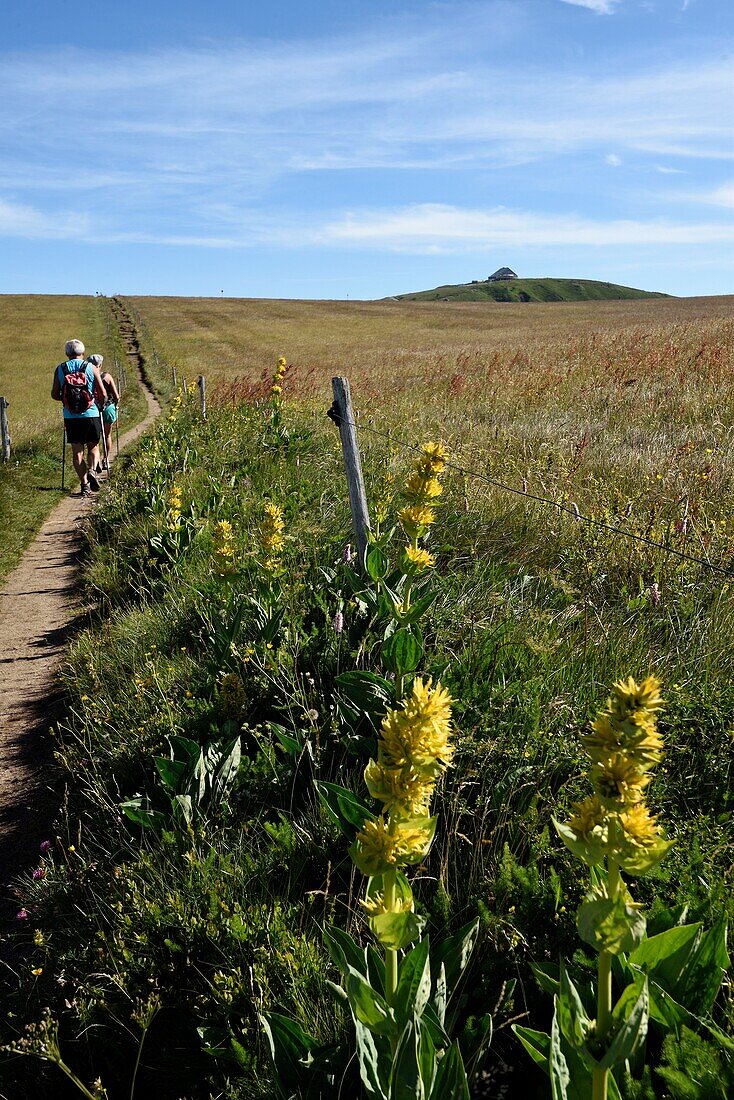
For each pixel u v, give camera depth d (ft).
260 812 11.66
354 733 12.48
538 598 16.75
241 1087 7.56
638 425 33.76
